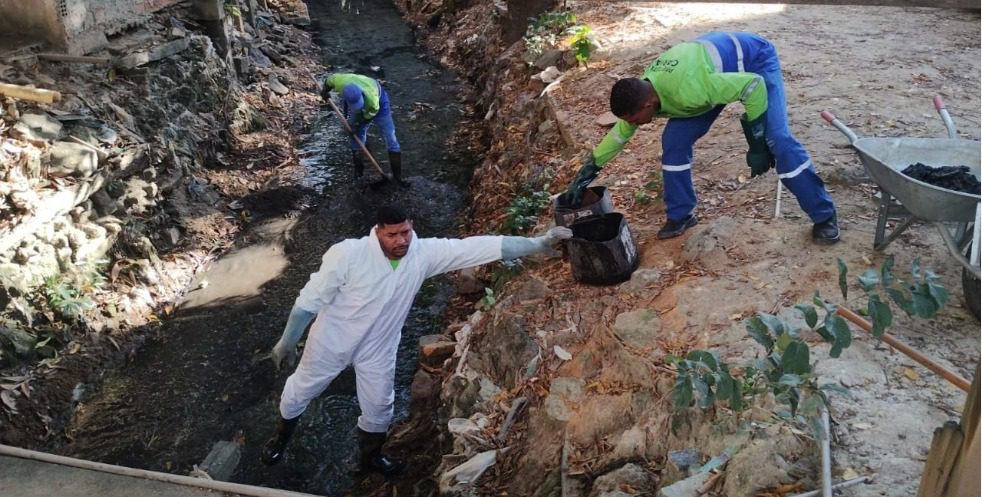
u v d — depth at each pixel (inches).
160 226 298.4
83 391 230.2
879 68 296.2
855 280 168.7
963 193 139.4
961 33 347.6
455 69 511.8
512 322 197.6
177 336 256.2
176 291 277.4
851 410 136.1
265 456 203.2
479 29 521.3
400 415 218.8
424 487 188.7
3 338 222.2
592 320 188.1
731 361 153.6
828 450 125.0
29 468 156.6
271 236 313.3
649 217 219.1
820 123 244.7
